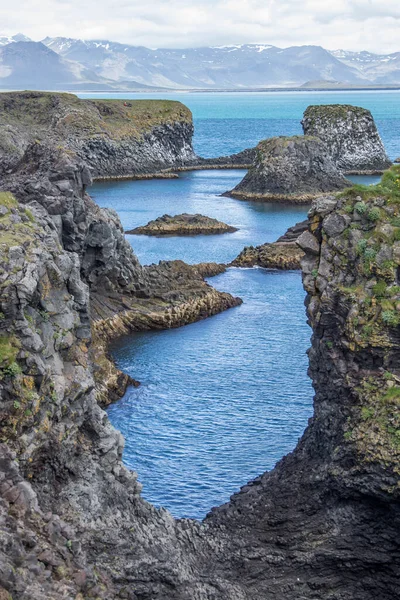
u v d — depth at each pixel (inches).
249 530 1796.3
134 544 1581.0
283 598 1640.0
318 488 1813.5
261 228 6200.8
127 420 2541.8
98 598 1371.8
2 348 1555.1
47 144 3408.0
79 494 1612.9
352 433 1712.6
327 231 1886.1
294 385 2824.8
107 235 3410.4
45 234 1897.1
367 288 1797.5
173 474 2213.3
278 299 4037.9
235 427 2487.7
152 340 3378.4
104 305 3501.5
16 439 1517.0
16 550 1263.5
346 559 1678.2
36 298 1673.2
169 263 4264.3
